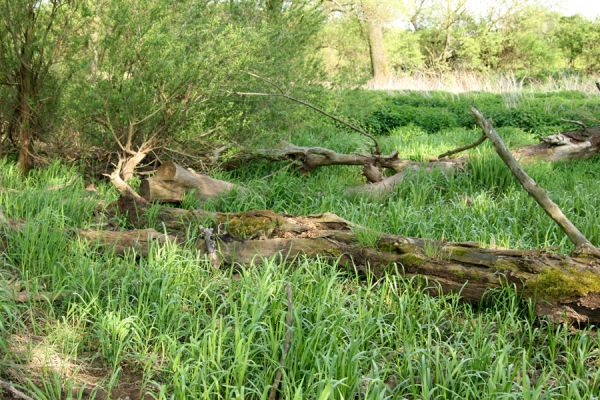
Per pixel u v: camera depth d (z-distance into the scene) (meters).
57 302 4.64
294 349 3.83
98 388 3.71
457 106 17.00
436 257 5.12
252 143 8.61
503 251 5.01
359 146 11.27
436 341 4.26
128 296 4.52
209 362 3.77
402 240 5.32
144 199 6.60
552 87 21.19
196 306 4.58
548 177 8.69
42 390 3.61
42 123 8.08
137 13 7.13
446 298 4.90
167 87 7.44
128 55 7.24
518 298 4.77
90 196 6.87
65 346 4.07
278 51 8.70
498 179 8.41
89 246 5.48
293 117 9.09
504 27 38.91
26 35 7.59
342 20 22.94
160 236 5.65
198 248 5.61
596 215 6.96
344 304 4.89
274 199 7.53
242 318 4.22
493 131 6.09
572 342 4.30
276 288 4.55
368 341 4.21
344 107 11.56
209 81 7.48
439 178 8.51
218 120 8.51
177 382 3.51
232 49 7.35
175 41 7.25
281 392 3.56
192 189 7.08
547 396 3.64
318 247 5.46
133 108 7.37
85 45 7.46
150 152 8.43
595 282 4.53
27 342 4.06
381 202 7.72
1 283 4.51
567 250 6.04
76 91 7.34
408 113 15.38
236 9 8.46
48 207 5.92
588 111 14.52
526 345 4.50
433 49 39.06
